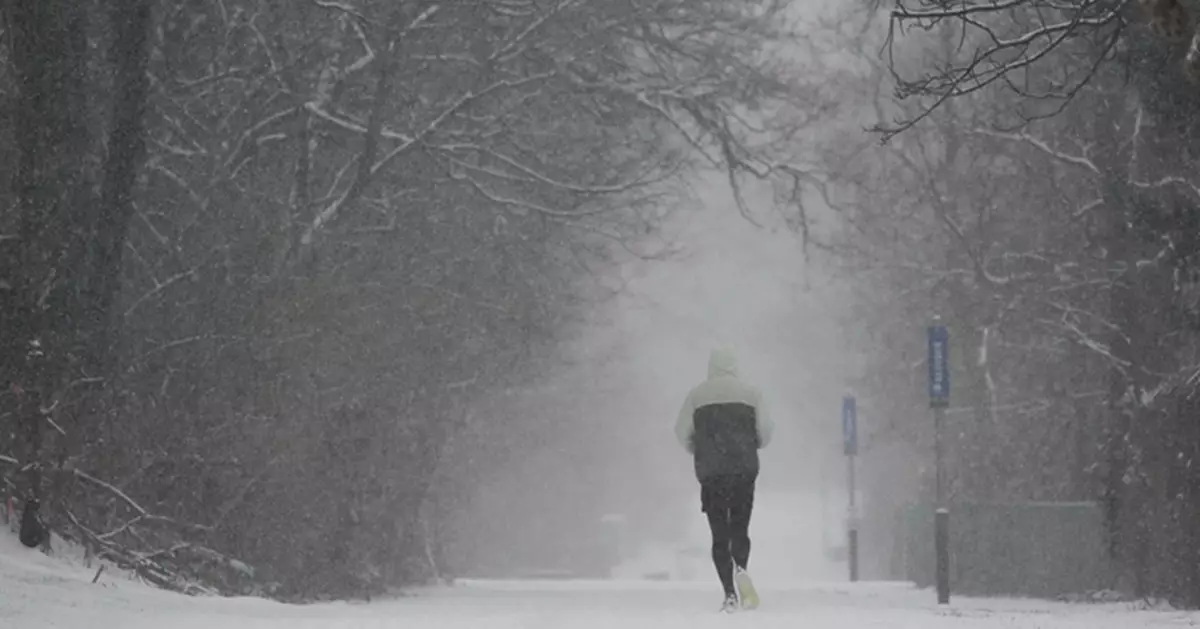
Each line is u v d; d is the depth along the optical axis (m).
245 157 91.56
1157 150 89.25
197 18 90.38
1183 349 90.75
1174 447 88.31
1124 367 94.00
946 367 77.62
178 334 82.19
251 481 78.25
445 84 102.25
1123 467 94.31
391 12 94.88
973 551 103.06
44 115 68.75
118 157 74.94
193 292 83.44
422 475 98.00
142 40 76.25
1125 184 91.00
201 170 90.25
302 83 93.88
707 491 55.59
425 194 101.81
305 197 92.38
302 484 80.69
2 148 69.75
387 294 93.06
